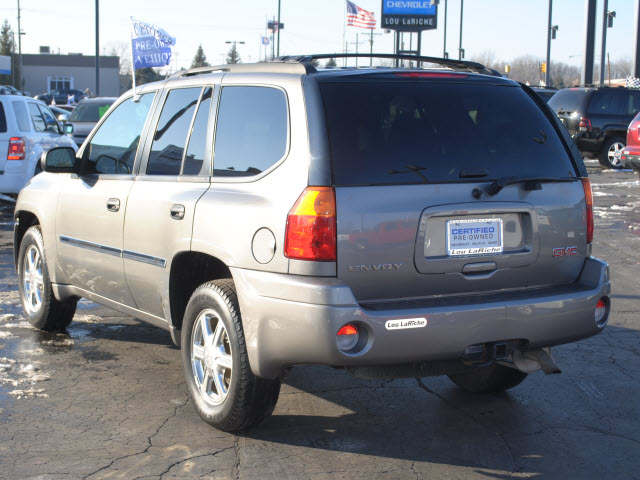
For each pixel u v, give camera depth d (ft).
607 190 54.19
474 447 13.30
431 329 11.92
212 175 14.02
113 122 17.69
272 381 12.98
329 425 14.17
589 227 13.94
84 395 15.47
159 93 16.34
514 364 13.23
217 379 13.66
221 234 13.12
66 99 198.70
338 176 11.89
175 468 12.26
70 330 20.22
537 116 13.97
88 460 12.49
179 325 15.17
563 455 13.01
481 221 12.77
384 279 12.05
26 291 20.47
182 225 14.14
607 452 13.16
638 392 16.17
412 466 12.50
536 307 12.69
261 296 12.26
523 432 13.99
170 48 25.29
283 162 12.50
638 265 29.55
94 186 17.31
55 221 18.70
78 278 18.21
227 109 14.14
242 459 12.64
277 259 12.09
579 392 16.16
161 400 15.28
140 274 15.66
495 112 13.53
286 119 12.74
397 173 12.25
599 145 70.90
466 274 12.69
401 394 15.97
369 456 12.85
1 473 11.95
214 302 13.32
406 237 12.12
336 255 11.71
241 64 14.33
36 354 18.11
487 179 12.86
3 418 14.19
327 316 11.51
